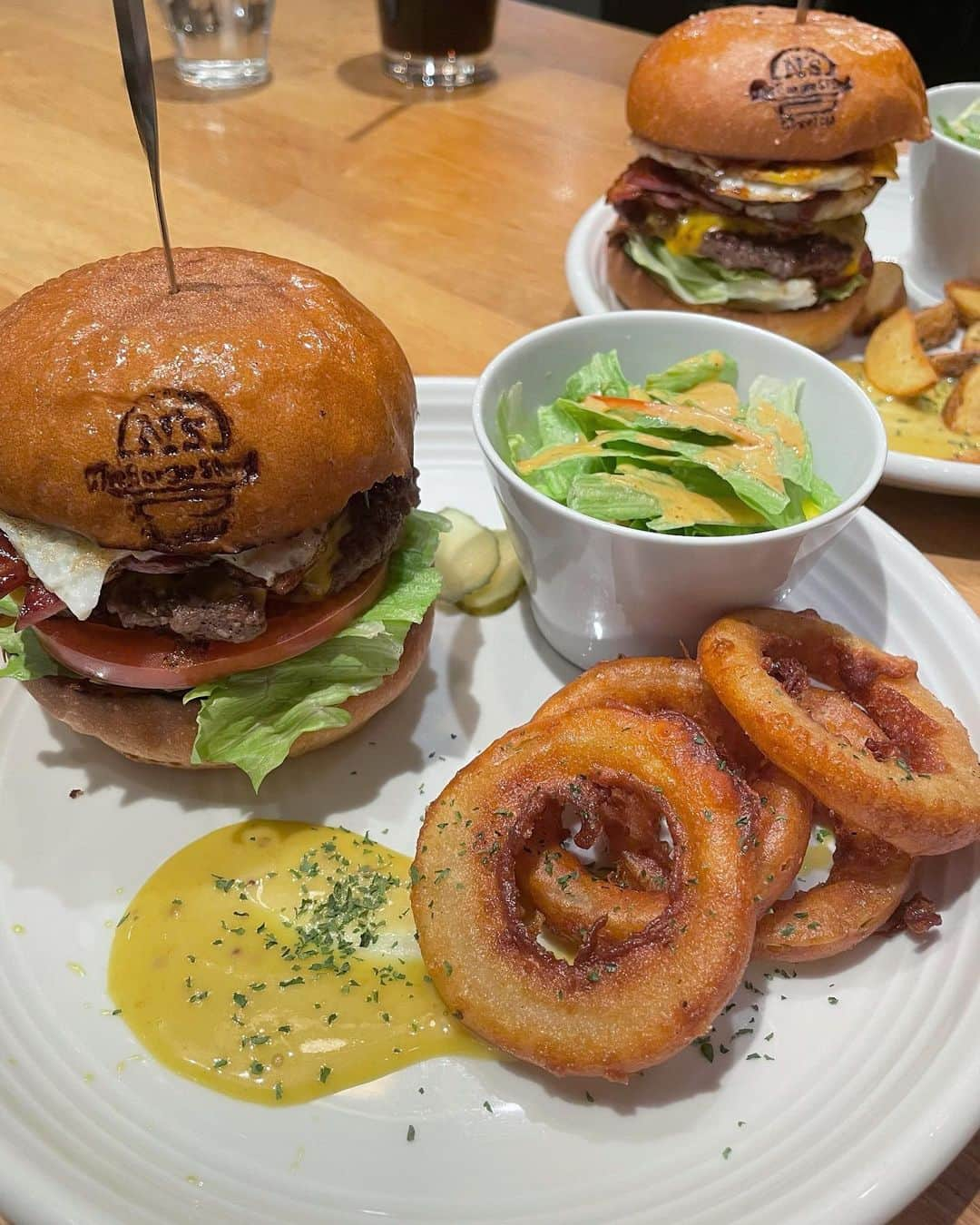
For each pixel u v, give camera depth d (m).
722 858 0.21
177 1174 0.19
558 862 0.23
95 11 0.67
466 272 0.46
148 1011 0.22
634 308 0.42
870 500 0.37
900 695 0.26
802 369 0.30
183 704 0.25
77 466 0.22
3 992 0.22
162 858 0.25
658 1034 0.20
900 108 0.38
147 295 0.24
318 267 0.45
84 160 0.51
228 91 0.59
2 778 0.27
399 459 0.25
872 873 0.23
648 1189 0.19
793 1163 0.19
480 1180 0.20
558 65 0.65
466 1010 0.21
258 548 0.23
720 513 0.27
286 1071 0.21
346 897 0.24
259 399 0.22
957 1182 0.20
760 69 0.37
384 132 0.57
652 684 0.26
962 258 0.46
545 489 0.28
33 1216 0.18
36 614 0.22
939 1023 0.21
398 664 0.27
